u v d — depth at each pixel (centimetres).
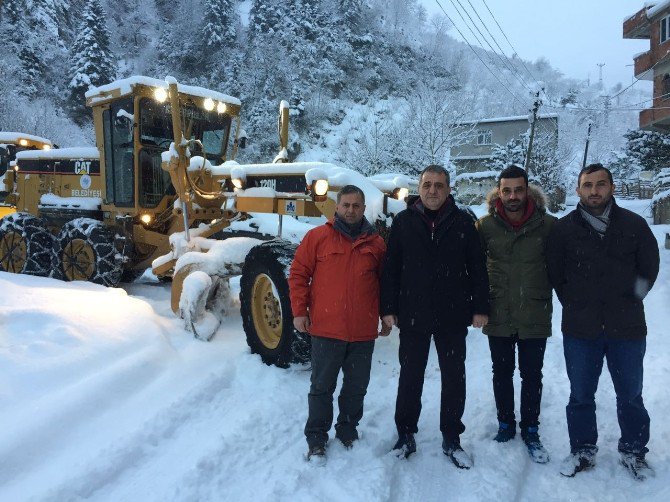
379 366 410
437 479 267
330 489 248
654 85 2330
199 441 290
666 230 1215
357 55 4741
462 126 2422
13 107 2797
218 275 471
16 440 263
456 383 284
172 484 247
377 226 379
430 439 308
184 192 509
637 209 1991
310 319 290
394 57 5153
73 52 3647
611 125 5175
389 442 299
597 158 3922
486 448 297
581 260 273
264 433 300
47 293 452
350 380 290
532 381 297
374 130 2445
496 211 293
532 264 289
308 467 265
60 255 620
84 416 302
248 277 412
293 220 791
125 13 5547
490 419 332
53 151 729
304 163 430
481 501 245
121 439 281
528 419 300
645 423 274
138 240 618
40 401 304
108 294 485
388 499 243
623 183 3141
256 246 409
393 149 2331
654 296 584
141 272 719
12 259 696
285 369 385
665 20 2228
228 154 661
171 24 5328
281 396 343
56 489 236
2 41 3503
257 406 330
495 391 307
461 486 261
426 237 277
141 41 5144
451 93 2469
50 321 388
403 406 287
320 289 284
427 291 276
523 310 289
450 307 277
